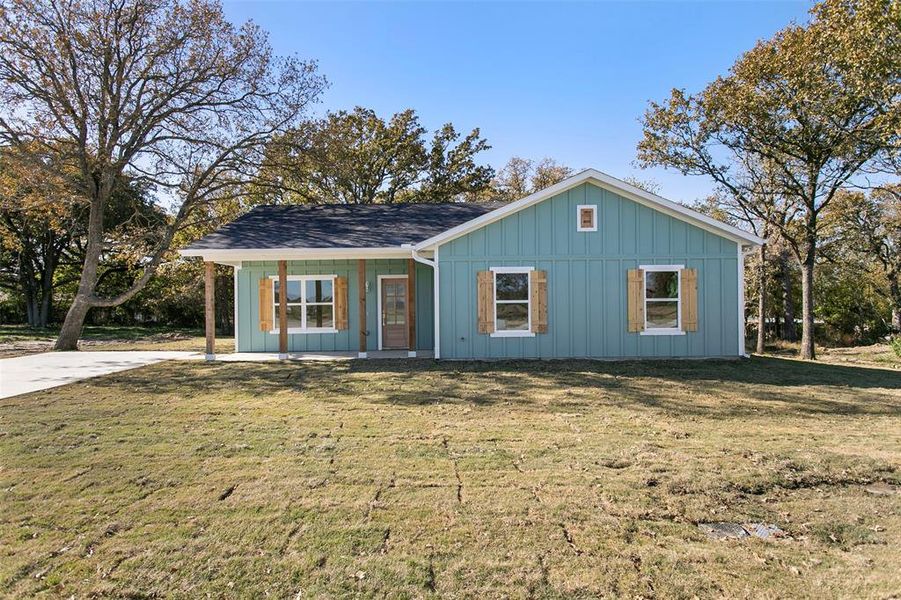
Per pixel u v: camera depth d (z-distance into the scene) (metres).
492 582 2.80
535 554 3.08
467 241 12.05
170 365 12.05
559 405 7.29
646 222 11.95
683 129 18.81
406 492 4.03
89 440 5.54
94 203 17.53
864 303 25.92
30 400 7.77
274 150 17.95
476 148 31.27
